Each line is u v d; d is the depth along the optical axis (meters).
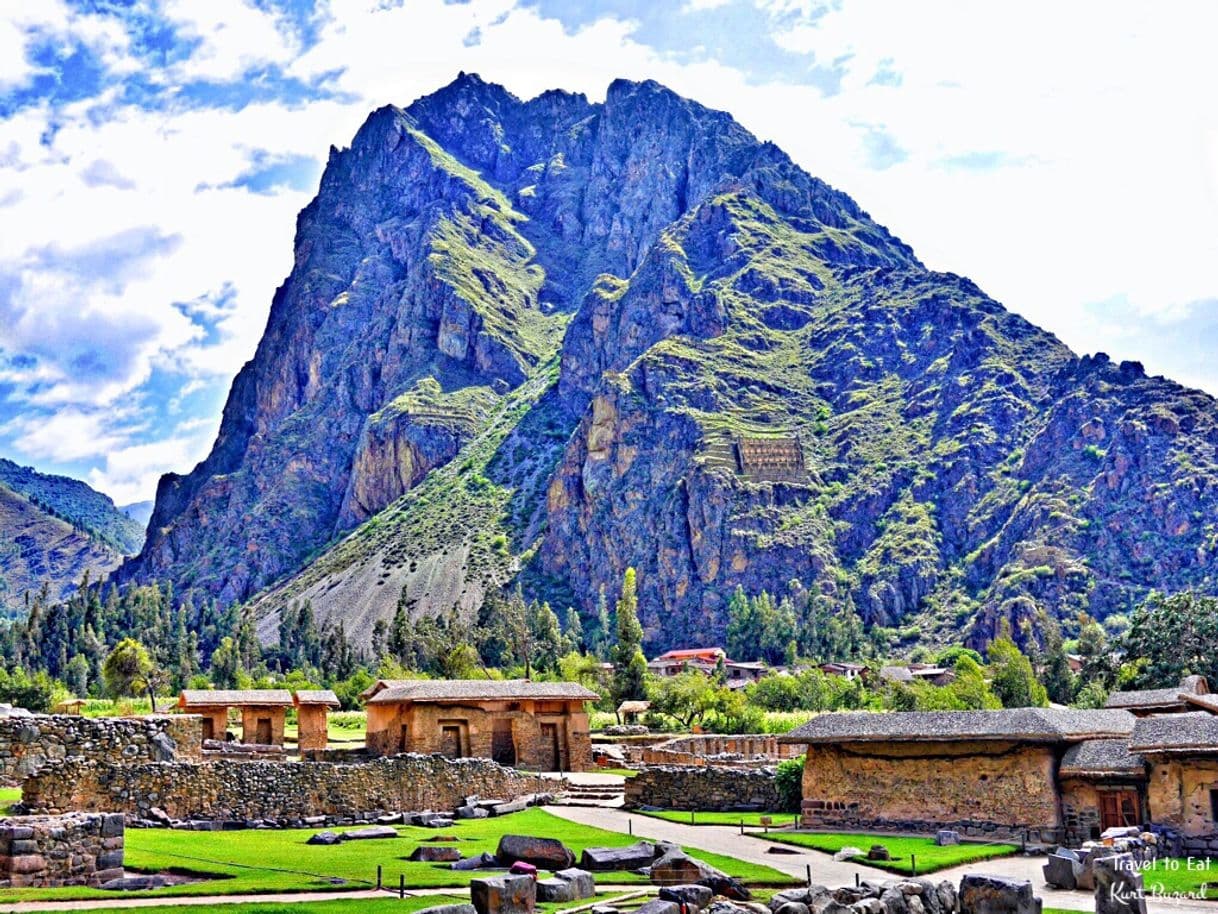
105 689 173.25
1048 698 165.12
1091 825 49.81
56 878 31.61
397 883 34.00
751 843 48.62
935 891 33.94
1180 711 73.44
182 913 27.98
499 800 61.69
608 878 36.47
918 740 53.16
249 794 49.50
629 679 170.75
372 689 91.00
